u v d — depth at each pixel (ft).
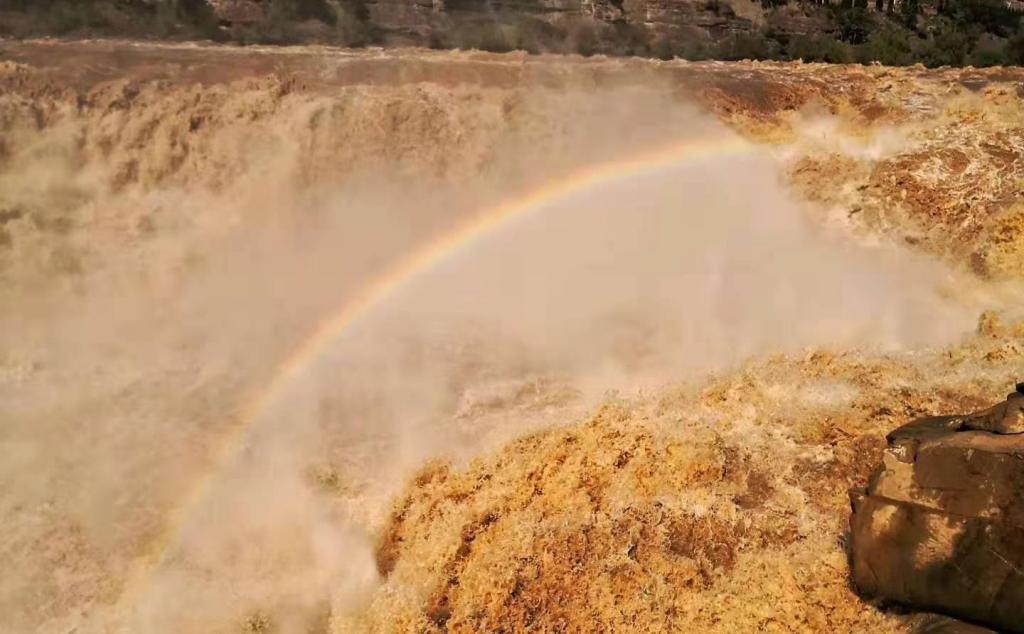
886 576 25.89
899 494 25.62
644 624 28.37
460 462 35.12
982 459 24.22
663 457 33.94
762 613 27.84
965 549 23.94
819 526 30.48
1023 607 22.98
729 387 38.29
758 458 33.45
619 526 31.12
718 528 30.66
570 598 29.32
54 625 29.78
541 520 31.83
